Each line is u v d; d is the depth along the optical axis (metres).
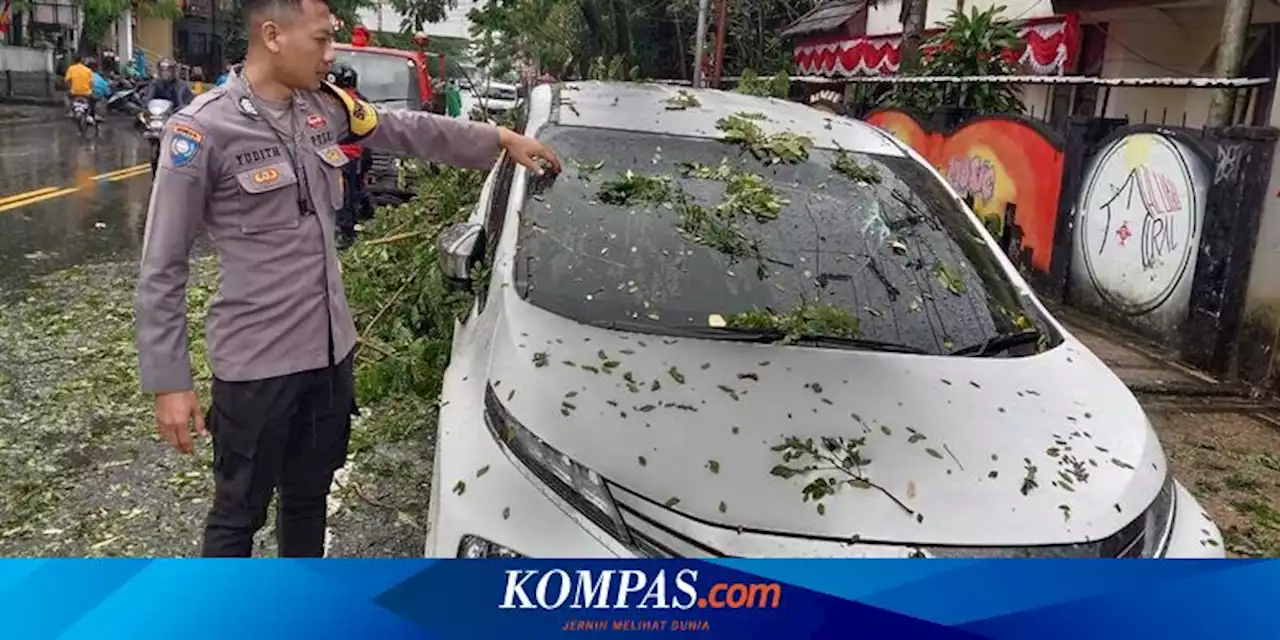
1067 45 11.01
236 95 2.48
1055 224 8.03
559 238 3.26
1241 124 6.78
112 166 13.57
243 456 2.67
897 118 10.91
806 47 17.98
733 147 3.76
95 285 6.80
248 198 2.50
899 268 3.34
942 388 2.77
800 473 2.37
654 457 2.38
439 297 4.45
